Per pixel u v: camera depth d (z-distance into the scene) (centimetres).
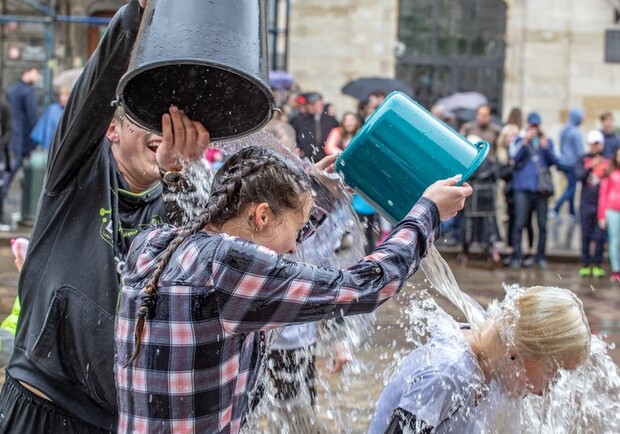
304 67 1822
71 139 251
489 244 1141
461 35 1839
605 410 285
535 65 1844
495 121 1318
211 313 203
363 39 1822
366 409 424
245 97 218
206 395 208
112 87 240
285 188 210
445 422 246
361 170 256
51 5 1402
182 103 222
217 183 216
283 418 358
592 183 1120
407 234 216
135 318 211
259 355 230
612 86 1844
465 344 252
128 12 226
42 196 264
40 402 255
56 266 257
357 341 362
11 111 1284
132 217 268
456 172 245
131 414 211
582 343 240
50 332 253
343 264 283
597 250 1112
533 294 246
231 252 201
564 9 1833
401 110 253
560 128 1858
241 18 199
